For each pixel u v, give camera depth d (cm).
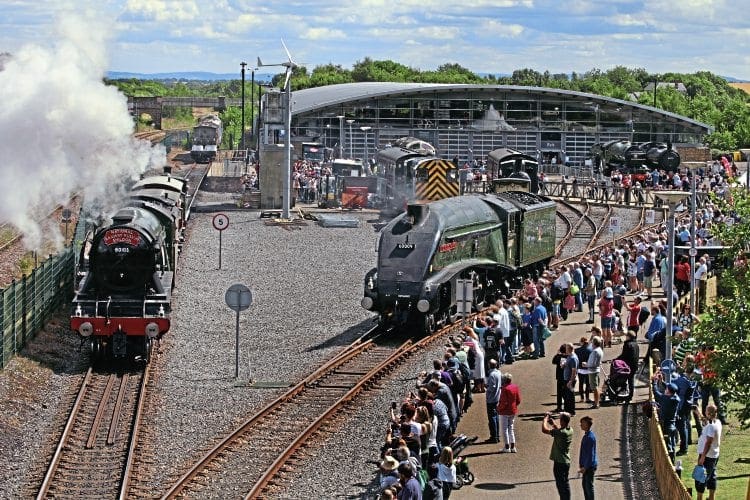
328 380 2977
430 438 2130
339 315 3906
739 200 2684
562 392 2683
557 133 10225
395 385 2939
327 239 5850
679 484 1912
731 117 13800
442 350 3362
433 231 3628
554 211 4809
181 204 4959
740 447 2722
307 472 2244
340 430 2531
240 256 5197
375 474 2233
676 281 4106
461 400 2631
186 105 16975
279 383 2948
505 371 3147
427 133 10056
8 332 3009
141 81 19875
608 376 2977
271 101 6988
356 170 8025
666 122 10262
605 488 2203
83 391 2803
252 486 2148
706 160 10081
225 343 3450
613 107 10219
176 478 2183
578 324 3794
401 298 3531
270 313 3931
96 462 2283
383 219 6725
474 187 8050
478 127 10119
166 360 3206
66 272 4116
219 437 2453
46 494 2083
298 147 9262
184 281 4491
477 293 3928
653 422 2423
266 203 7200
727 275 2339
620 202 7575
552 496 2138
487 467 2319
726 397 2245
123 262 3228
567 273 3859
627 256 4506
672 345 2962
